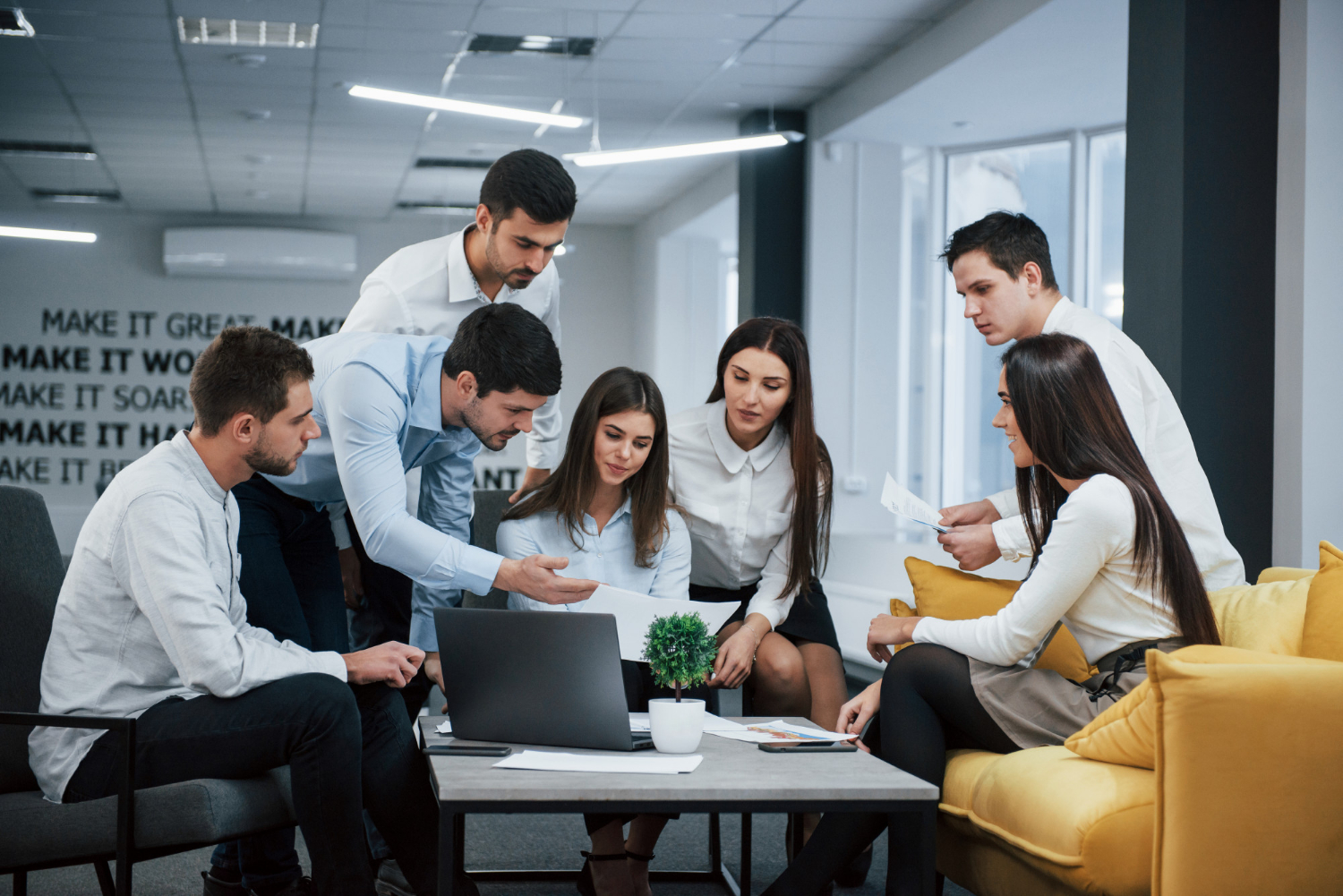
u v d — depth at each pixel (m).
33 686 2.31
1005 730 2.27
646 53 7.31
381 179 10.81
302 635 2.59
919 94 7.04
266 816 2.18
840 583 7.15
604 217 12.58
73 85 7.99
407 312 3.06
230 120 8.86
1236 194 4.24
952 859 2.37
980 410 8.20
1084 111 7.25
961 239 3.00
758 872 3.16
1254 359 4.26
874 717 2.51
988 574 5.21
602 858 2.38
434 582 2.39
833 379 8.29
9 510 2.36
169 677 2.21
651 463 2.72
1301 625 2.26
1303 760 1.77
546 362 2.41
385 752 2.29
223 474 2.24
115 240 12.21
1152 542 2.21
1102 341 2.79
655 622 2.09
